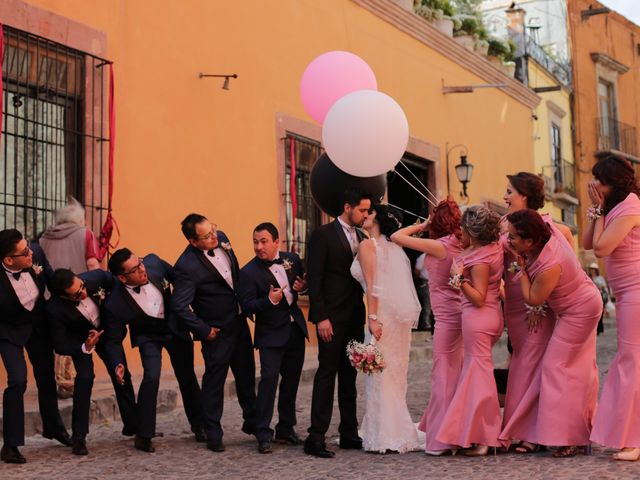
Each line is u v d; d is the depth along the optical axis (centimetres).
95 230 862
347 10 1338
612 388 511
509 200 570
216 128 1041
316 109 686
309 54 1238
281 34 1176
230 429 691
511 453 541
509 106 1970
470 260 546
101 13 891
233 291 614
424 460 535
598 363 1135
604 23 2997
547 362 530
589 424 529
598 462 496
